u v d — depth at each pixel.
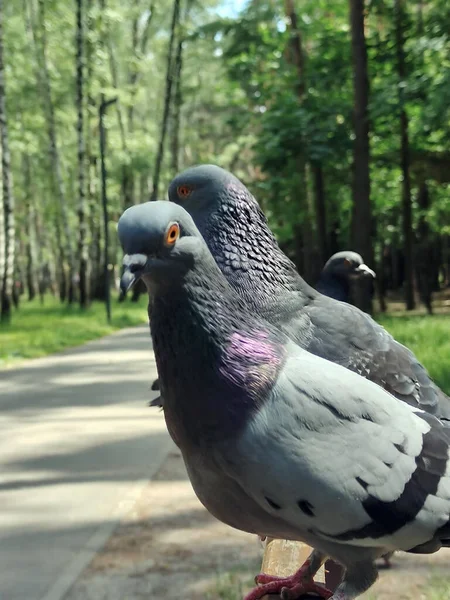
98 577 0.69
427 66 2.69
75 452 1.13
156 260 0.28
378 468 0.30
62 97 4.76
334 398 0.30
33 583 0.68
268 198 3.19
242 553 0.74
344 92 3.11
